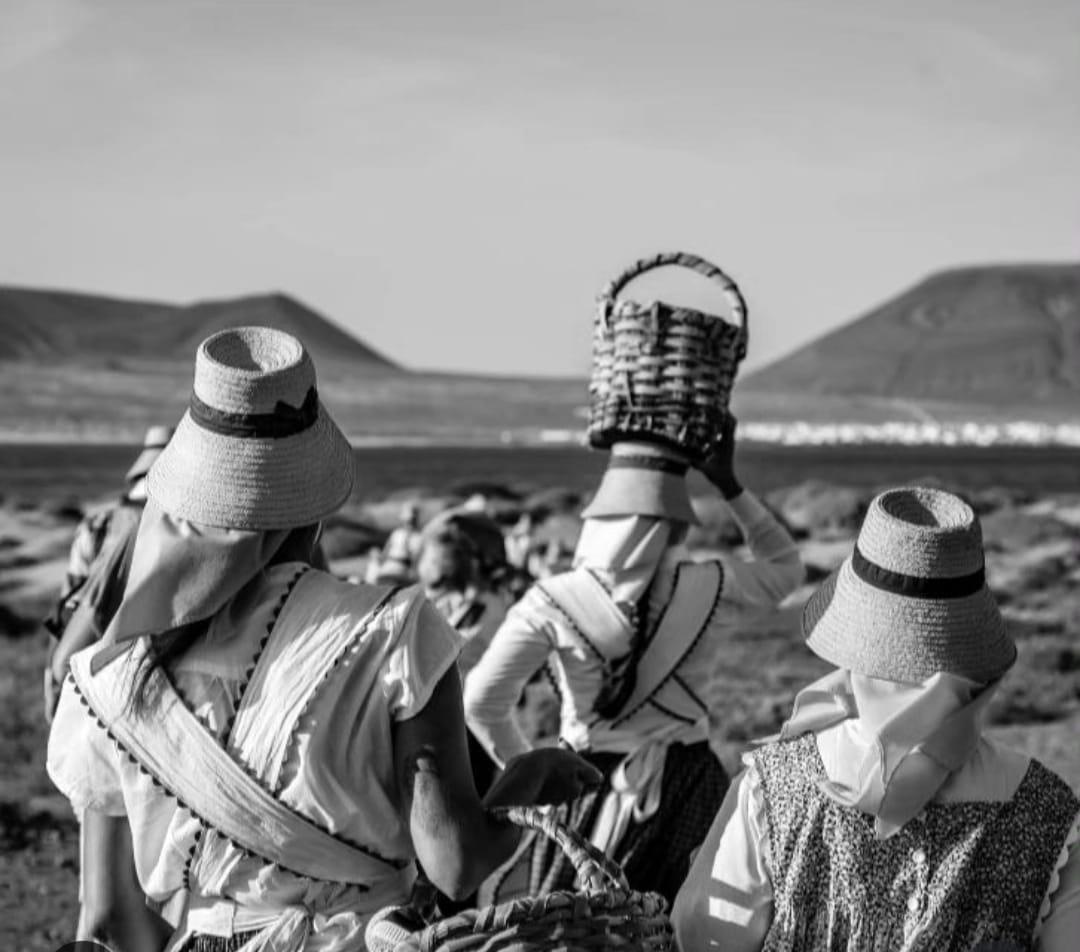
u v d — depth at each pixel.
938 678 3.75
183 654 3.77
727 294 5.92
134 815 3.80
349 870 3.79
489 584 10.04
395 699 3.74
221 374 3.82
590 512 5.83
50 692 6.65
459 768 3.78
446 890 3.73
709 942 3.91
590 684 5.71
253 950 3.74
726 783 5.86
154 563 3.77
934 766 3.77
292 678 3.73
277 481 3.81
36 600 31.42
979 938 3.76
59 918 9.89
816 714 3.96
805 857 3.84
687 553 5.94
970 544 3.82
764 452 180.00
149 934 3.96
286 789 3.71
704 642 5.80
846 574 3.93
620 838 5.61
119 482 96.00
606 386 5.86
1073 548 44.22
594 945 3.55
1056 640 23.89
